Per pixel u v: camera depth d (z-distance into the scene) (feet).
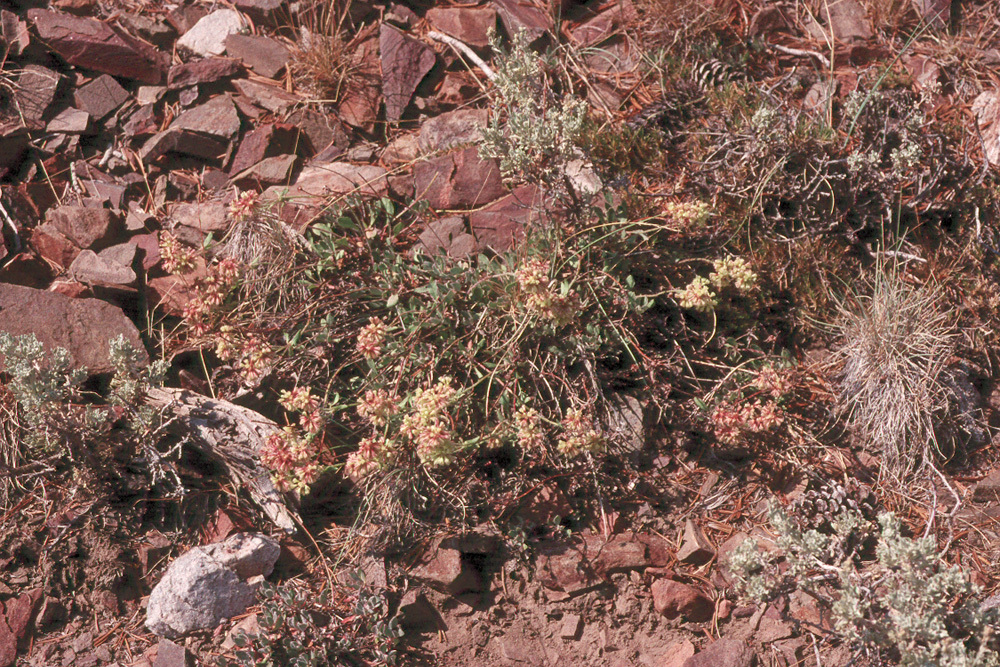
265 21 5.25
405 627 4.18
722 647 4.10
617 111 5.12
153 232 4.79
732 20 5.35
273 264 4.61
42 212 4.77
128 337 4.50
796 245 4.69
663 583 4.20
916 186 4.82
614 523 4.31
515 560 4.26
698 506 4.36
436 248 4.70
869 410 4.45
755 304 4.64
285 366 4.52
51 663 4.09
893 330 4.45
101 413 4.25
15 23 5.03
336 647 4.08
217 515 4.30
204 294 4.47
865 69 5.21
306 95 5.10
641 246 4.65
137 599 4.20
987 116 5.09
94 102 4.99
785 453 4.43
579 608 4.21
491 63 5.23
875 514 4.31
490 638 4.18
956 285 4.68
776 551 4.21
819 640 4.12
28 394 4.18
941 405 4.42
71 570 4.20
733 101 4.96
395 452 4.22
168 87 5.07
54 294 4.48
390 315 4.56
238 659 4.04
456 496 4.30
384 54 5.15
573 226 4.66
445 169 4.86
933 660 3.91
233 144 4.98
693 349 4.59
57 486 4.30
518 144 4.49
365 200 4.80
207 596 4.12
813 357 4.62
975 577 4.18
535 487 4.35
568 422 4.25
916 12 5.38
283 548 4.28
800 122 4.89
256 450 4.31
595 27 5.34
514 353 4.43
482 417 4.46
